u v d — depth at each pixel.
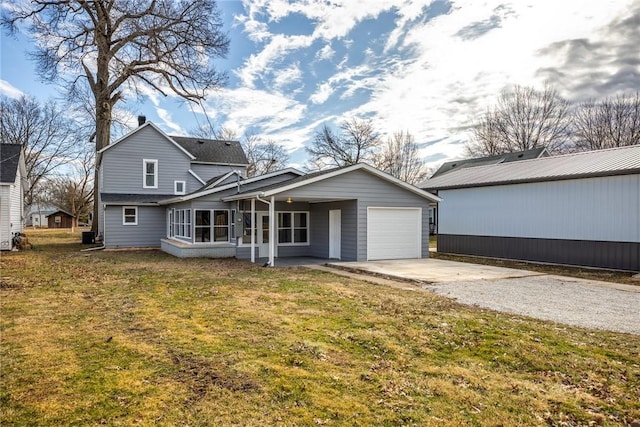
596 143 32.75
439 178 19.52
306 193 12.58
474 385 3.63
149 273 10.38
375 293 7.71
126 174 20.27
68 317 5.80
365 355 4.33
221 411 3.08
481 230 16.09
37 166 34.97
